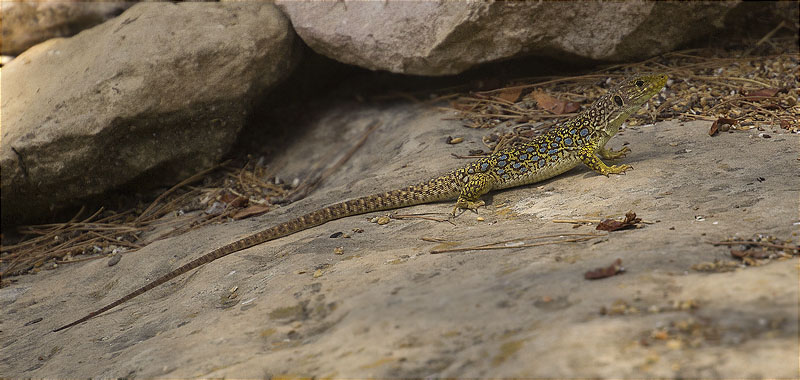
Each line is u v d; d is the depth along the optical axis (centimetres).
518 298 428
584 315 388
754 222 504
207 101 941
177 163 980
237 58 946
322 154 1007
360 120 1052
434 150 869
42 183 915
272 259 655
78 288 755
